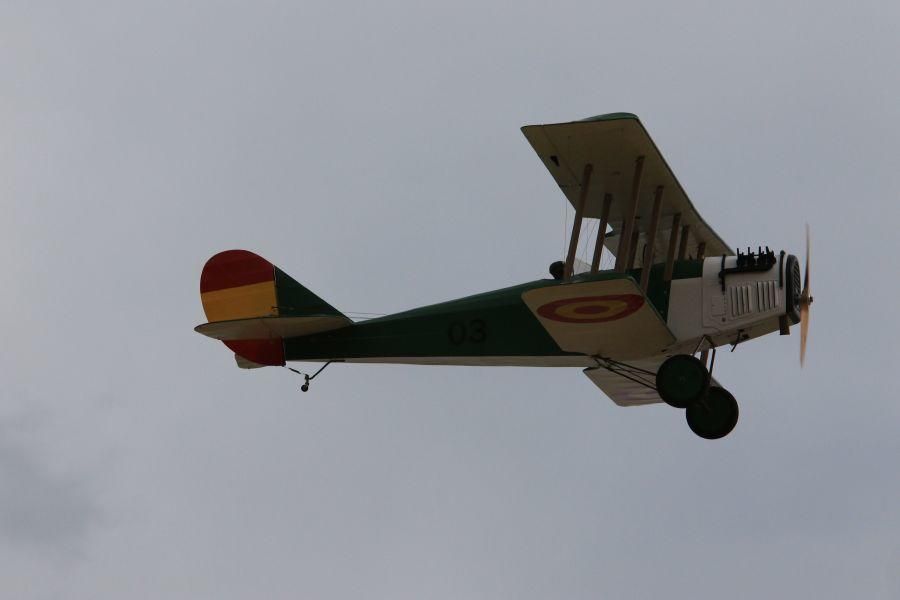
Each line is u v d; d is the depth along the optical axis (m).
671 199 40.59
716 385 42.44
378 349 43.38
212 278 45.84
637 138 37.50
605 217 40.84
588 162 39.09
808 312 40.38
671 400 38.81
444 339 42.47
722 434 41.56
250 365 45.03
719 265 39.56
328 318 43.22
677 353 40.88
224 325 42.47
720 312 39.16
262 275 45.56
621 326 37.41
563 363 41.69
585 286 34.50
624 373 46.44
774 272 38.75
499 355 41.66
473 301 42.44
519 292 42.03
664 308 39.75
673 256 40.53
